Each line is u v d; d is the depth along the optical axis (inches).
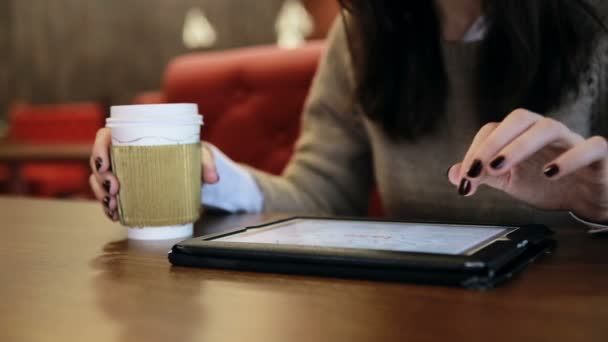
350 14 42.2
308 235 24.3
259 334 15.0
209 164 32.7
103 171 29.0
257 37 262.7
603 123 39.6
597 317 15.5
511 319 15.5
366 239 23.0
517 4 35.7
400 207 46.8
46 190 152.7
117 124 27.9
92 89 275.3
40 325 16.1
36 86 282.4
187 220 28.9
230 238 23.8
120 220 28.7
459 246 21.2
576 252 23.7
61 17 276.2
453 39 41.5
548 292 17.9
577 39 36.9
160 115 27.7
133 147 27.7
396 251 20.3
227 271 21.4
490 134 24.9
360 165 50.3
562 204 29.6
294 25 249.3
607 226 28.1
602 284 18.7
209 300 18.0
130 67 272.2
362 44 42.2
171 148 28.0
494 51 38.8
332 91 49.8
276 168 73.3
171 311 17.0
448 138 43.2
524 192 29.7
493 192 41.9
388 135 44.1
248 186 40.1
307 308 16.9
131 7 269.9
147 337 15.0
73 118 170.4
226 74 78.2
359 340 14.3
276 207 42.0
